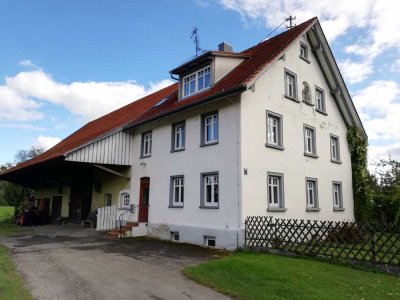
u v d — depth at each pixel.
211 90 16.28
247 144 14.23
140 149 20.25
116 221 21.06
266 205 14.61
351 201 21.00
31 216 26.17
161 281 8.42
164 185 17.84
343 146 21.17
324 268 9.61
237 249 13.23
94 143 19.47
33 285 7.84
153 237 17.75
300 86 18.12
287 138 16.53
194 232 15.38
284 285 7.86
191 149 16.41
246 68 16.47
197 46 19.34
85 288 7.68
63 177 28.03
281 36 19.14
